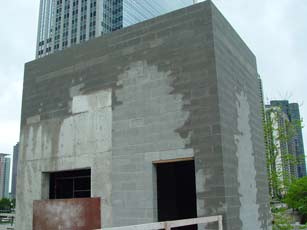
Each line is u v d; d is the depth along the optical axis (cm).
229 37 1060
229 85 991
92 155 1090
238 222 895
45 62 1323
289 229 1620
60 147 1186
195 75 929
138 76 1037
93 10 10606
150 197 938
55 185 1270
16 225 1255
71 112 1182
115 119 1060
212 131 874
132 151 1000
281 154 1745
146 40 1045
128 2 11056
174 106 948
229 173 880
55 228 1005
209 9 946
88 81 1161
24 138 1319
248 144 1105
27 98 1352
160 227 510
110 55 1121
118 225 980
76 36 10781
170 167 1231
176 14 1001
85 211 988
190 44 956
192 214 1188
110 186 1024
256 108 1274
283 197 1792
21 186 1280
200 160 876
